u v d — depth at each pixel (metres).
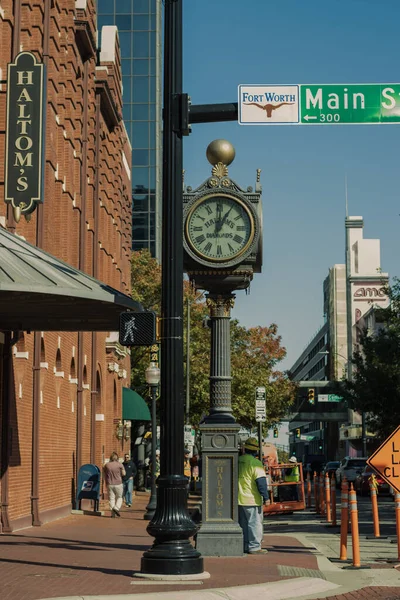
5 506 29.58
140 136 124.94
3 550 22.91
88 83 46.03
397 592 16.95
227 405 22.86
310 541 27.50
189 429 67.56
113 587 15.83
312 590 16.98
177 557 16.92
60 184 38.25
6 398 29.48
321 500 40.91
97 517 39.53
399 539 21.83
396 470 21.97
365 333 58.12
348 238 187.25
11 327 28.20
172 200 17.97
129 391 62.62
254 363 89.31
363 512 42.41
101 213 51.62
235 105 18.89
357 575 19.22
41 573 17.64
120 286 60.53
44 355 35.12
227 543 21.88
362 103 19.22
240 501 22.56
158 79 125.44
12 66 28.98
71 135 40.25
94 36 46.03
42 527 32.62
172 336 17.62
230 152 23.61
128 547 24.62
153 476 38.66
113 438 57.41
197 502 55.19
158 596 14.83
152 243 123.62
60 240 38.16
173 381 17.52
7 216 29.84
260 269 23.69
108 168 55.16
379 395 54.41
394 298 56.81
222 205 23.30
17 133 28.80
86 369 46.12
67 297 23.94
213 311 23.36
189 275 23.23
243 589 15.88
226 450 22.19
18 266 22.03
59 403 38.53
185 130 18.28
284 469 44.06
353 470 70.56
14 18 31.02
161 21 126.12
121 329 17.62
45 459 35.41
